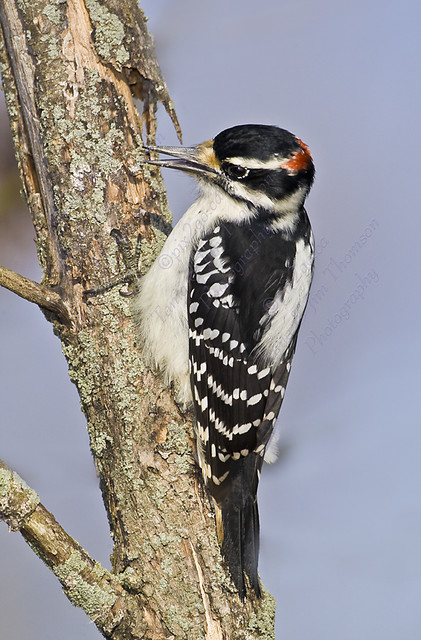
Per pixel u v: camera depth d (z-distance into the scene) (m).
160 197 8.38
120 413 7.63
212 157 8.56
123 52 7.87
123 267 7.84
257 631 7.27
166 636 7.07
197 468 7.62
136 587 7.12
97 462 7.71
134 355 7.77
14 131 7.88
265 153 8.50
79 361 7.75
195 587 7.18
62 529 6.77
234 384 8.43
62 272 7.73
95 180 7.77
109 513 7.62
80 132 7.71
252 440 8.48
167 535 7.30
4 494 6.51
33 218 7.86
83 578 6.77
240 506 7.95
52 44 7.67
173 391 7.85
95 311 7.73
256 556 7.82
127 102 7.97
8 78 7.86
